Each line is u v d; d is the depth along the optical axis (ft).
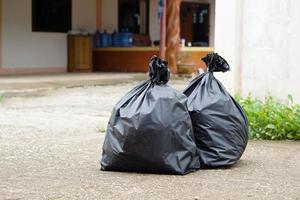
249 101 25.31
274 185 15.49
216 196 14.24
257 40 27.17
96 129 27.73
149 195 14.29
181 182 15.65
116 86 52.90
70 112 34.83
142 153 16.22
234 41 27.53
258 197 14.19
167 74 16.70
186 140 16.61
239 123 17.90
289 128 23.44
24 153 20.56
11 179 16.16
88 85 53.42
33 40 71.82
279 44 26.58
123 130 16.30
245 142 18.29
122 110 16.57
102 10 78.33
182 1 85.92
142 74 68.44
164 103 16.20
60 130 27.27
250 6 27.30
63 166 18.07
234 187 15.20
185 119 16.53
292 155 20.12
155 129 16.05
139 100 16.43
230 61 27.63
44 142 23.32
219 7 27.99
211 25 87.92
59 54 74.02
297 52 26.09
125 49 74.90
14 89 48.85
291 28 26.25
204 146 17.56
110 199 13.93
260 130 23.70
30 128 27.86
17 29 70.49
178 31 65.72
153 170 16.60
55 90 48.91
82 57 74.38
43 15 72.69
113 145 16.62
